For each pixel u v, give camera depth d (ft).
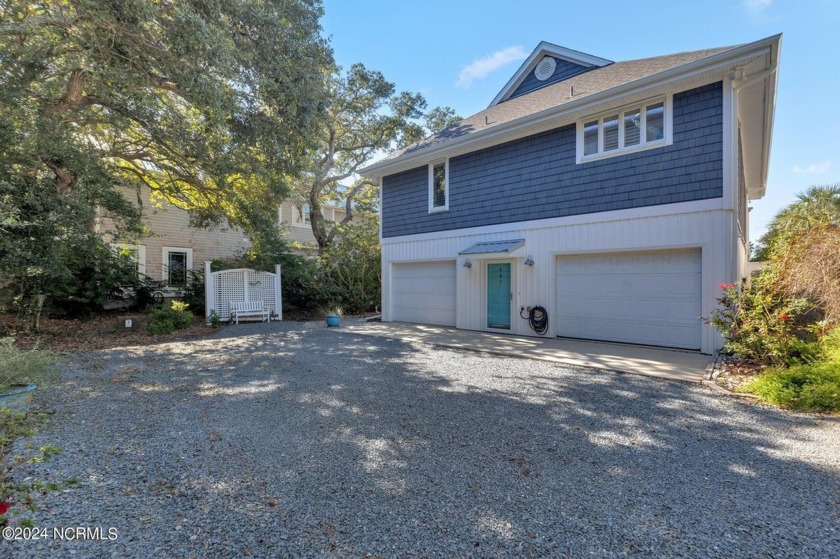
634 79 26.11
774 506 8.63
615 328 27.84
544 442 12.01
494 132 32.14
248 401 15.88
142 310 42.83
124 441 11.89
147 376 19.84
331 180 60.39
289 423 13.50
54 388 17.30
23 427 11.18
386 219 44.09
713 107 23.47
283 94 27.84
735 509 8.52
